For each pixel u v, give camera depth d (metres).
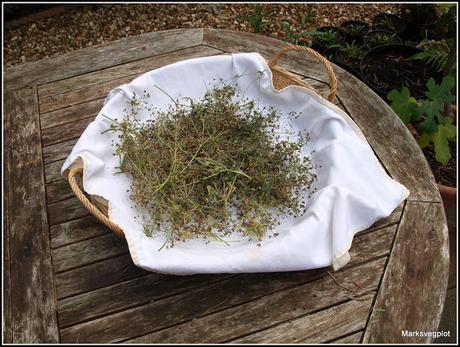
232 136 1.35
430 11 2.42
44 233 1.19
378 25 2.48
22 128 1.46
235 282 1.09
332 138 1.26
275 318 1.03
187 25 2.72
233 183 1.20
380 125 1.40
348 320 1.02
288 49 1.38
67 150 1.39
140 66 1.62
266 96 1.43
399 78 2.04
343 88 1.52
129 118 1.36
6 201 1.27
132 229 1.08
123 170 1.26
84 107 1.51
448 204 1.66
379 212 1.11
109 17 2.77
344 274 1.09
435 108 1.55
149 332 1.02
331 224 1.08
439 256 1.11
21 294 1.08
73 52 1.69
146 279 1.10
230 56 1.44
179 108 1.41
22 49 2.62
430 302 1.04
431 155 1.82
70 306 1.06
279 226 1.16
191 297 1.07
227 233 1.16
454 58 1.78
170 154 1.28
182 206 1.19
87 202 1.04
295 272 1.10
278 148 1.30
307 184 1.23
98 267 1.12
